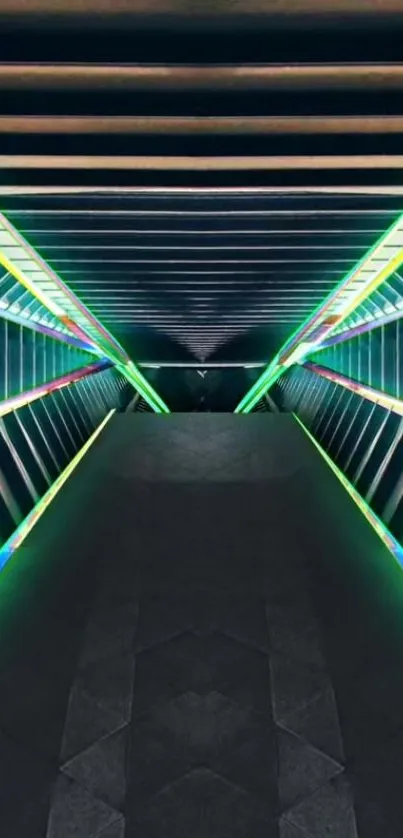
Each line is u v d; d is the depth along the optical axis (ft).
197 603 25.39
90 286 42.22
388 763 16.96
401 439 37.42
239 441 56.08
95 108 15.58
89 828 15.19
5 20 13.08
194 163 18.43
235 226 29.09
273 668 20.95
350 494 40.01
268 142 17.39
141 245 32.17
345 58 13.71
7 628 23.24
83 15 12.94
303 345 79.56
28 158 17.84
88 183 19.90
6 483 34.58
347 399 59.00
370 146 17.37
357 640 22.57
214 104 15.60
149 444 54.75
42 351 54.19
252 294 46.80
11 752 17.28
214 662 21.27
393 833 14.99
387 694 19.60
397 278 35.55
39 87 15.14
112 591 26.37
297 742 17.70
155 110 15.60
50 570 28.35
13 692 19.61
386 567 28.91
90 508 37.19
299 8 12.75
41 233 29.43
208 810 15.66
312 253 34.30
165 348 91.45
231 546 31.45
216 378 132.67
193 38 13.66
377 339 50.42
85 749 17.46
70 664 21.09
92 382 81.92
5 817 15.43
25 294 40.68
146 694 19.63
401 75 14.43
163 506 37.58
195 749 17.48
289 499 39.04
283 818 15.44
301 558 29.89
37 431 45.37
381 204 25.13
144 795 16.06
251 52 13.71
